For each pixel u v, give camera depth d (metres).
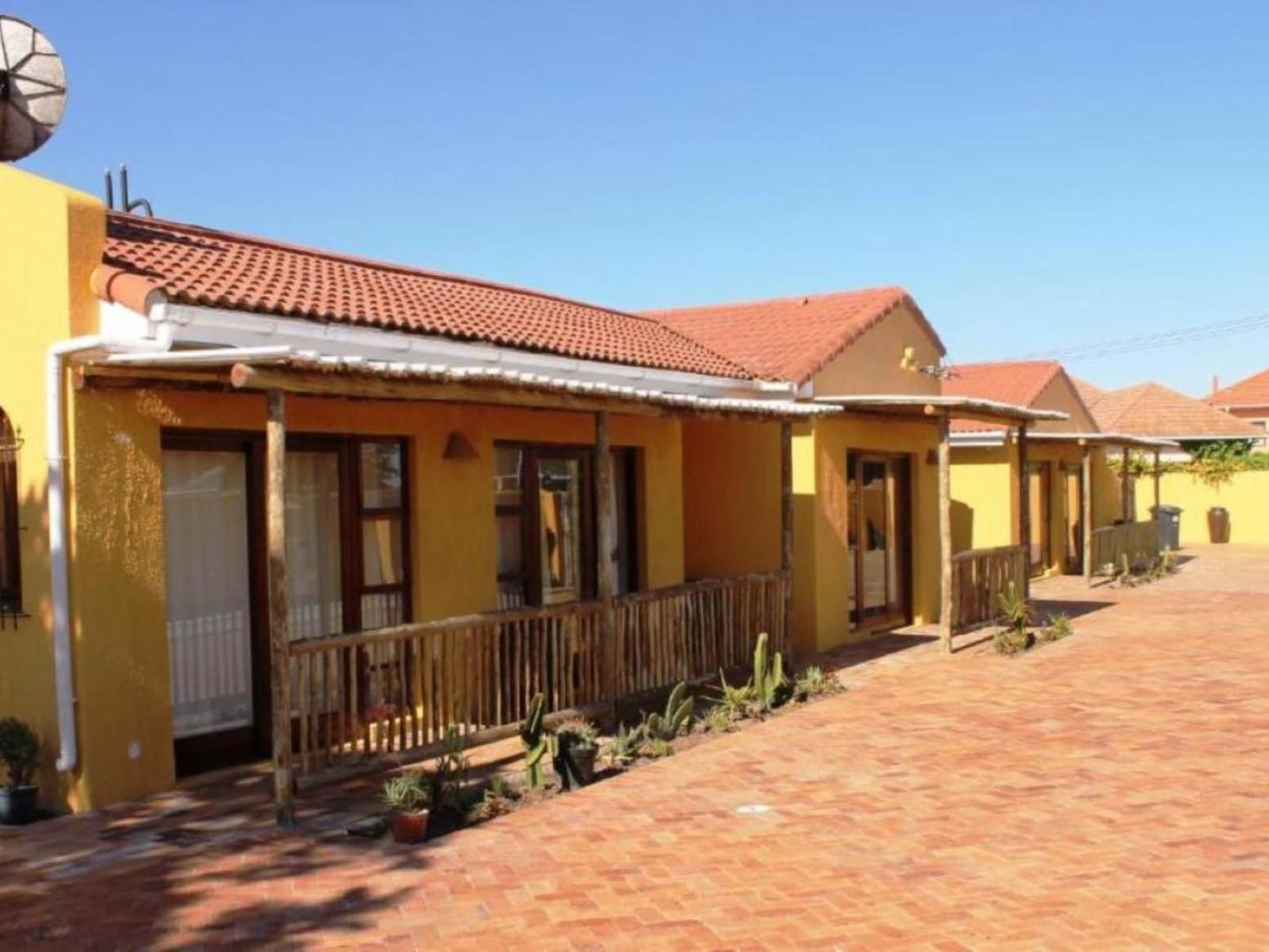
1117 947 5.23
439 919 5.71
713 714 10.13
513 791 7.90
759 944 5.38
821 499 14.36
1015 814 7.28
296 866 6.50
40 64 8.60
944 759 8.70
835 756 8.87
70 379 7.75
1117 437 22.42
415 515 10.00
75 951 5.37
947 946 5.30
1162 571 22.78
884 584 16.14
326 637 7.59
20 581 8.04
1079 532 25.41
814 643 14.16
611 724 9.80
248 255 10.78
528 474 11.36
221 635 8.86
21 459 7.97
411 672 9.34
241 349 7.66
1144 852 6.49
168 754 8.28
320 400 9.20
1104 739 9.12
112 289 7.79
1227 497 32.19
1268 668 11.95
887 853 6.62
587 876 6.29
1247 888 5.88
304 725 7.48
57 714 7.80
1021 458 16.33
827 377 14.88
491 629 8.86
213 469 8.84
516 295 14.50
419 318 10.49
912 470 16.77
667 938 5.46
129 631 8.03
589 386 8.95
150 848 6.88
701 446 15.03
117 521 7.97
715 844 6.83
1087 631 15.07
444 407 10.24
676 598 10.66
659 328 15.91
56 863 6.66
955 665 12.85
